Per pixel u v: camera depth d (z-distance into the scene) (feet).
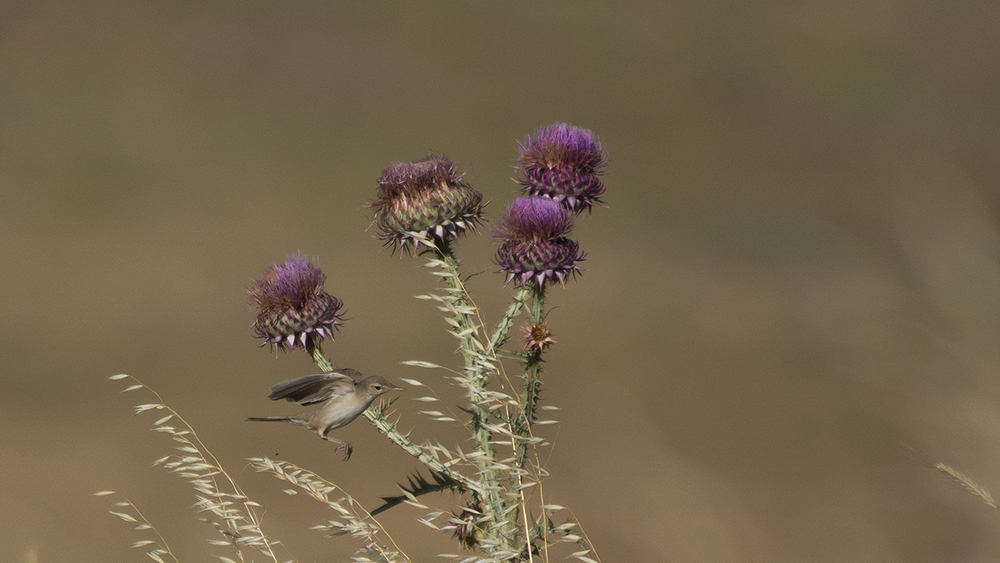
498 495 13.37
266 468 12.71
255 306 16.72
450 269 14.61
